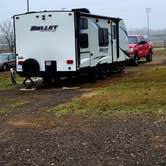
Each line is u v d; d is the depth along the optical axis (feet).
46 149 27.40
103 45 69.67
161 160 24.23
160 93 48.98
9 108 44.65
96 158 25.09
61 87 62.75
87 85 63.77
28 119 37.52
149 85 58.65
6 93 58.70
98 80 69.36
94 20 66.08
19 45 62.69
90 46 64.59
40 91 59.06
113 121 34.88
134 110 39.29
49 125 34.45
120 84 62.03
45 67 61.52
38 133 31.86
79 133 31.24
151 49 113.60
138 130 31.24
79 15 61.00
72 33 60.18
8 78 84.43
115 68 77.15
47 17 60.90
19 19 62.39
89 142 28.63
